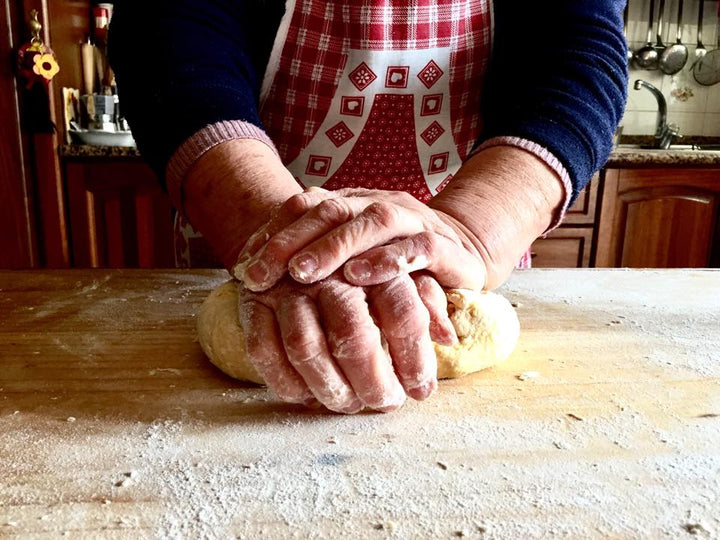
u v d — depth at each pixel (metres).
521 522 0.38
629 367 0.62
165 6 0.70
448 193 0.62
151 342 0.66
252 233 0.57
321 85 0.86
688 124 2.65
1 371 0.59
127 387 0.56
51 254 1.92
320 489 0.41
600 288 0.88
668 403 0.54
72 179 1.90
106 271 0.93
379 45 0.83
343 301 0.45
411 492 0.41
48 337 0.67
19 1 1.73
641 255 2.14
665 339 0.69
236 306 0.59
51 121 1.82
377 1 0.80
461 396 0.55
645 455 0.46
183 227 1.16
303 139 0.91
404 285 0.46
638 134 2.64
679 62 2.56
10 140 1.81
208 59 0.69
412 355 0.45
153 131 0.66
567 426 0.50
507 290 0.86
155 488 0.41
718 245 2.15
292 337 0.44
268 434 0.48
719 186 2.10
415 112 0.90
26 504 0.39
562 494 0.41
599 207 2.09
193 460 0.45
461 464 0.45
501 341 0.60
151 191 1.95
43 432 0.48
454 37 0.84
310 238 0.46
